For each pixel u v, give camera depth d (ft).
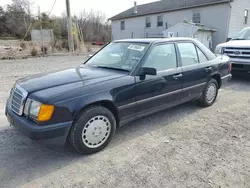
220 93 19.53
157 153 9.79
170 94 12.57
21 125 8.68
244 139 11.14
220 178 8.14
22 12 146.30
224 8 62.75
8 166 8.75
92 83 9.67
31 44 66.39
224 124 12.94
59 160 9.25
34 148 10.12
